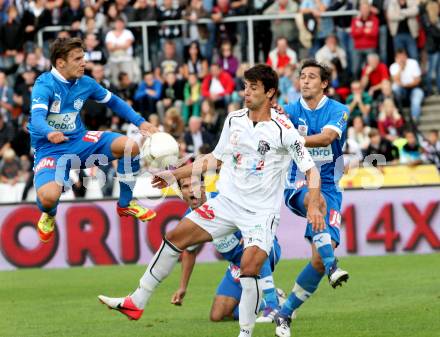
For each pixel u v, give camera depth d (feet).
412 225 157.58
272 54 195.31
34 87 92.84
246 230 82.17
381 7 196.13
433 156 182.91
